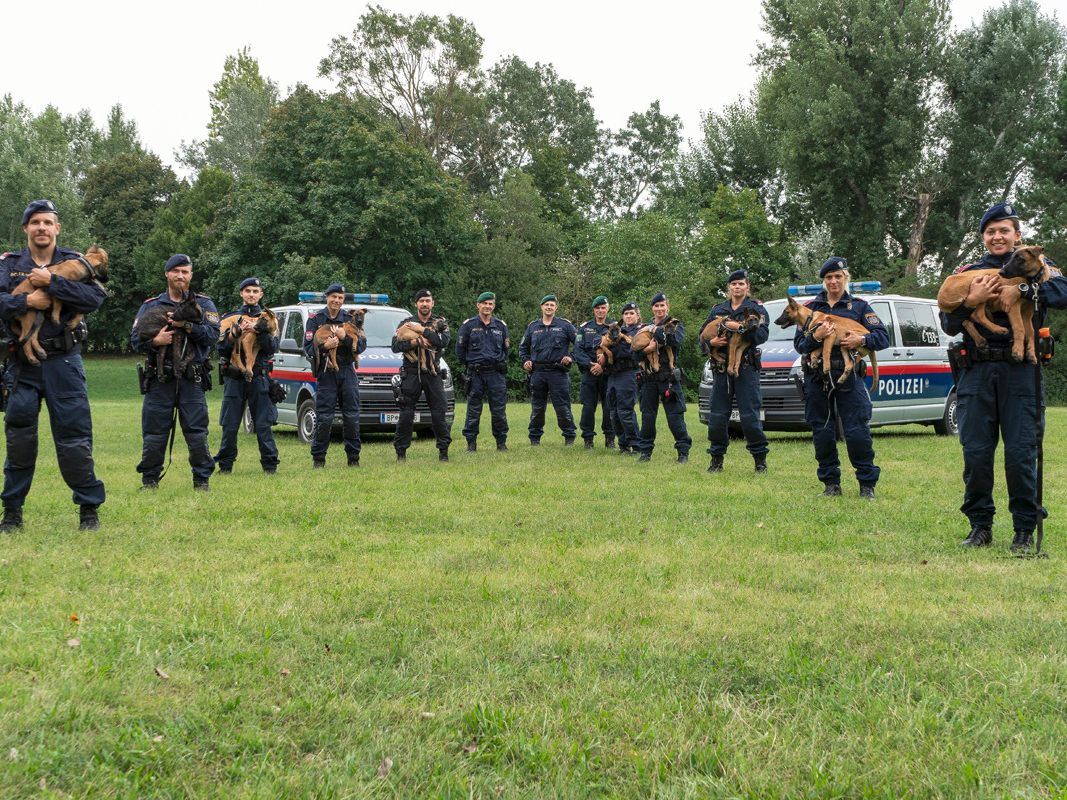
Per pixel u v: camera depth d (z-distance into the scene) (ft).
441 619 13.05
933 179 118.83
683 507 23.47
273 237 116.47
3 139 157.28
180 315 25.93
